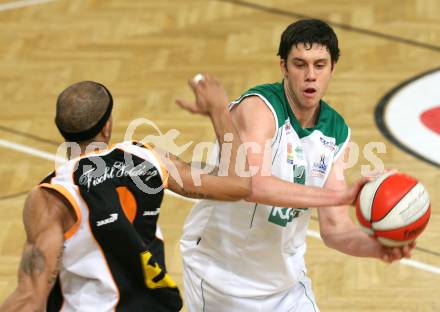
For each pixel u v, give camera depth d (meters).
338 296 14.59
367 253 10.45
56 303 8.84
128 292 8.78
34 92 22.97
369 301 14.45
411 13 27.12
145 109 21.64
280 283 10.90
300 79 9.96
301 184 10.41
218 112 8.80
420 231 9.27
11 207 17.56
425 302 14.41
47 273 8.29
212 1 28.92
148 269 8.80
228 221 10.51
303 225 10.80
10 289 14.83
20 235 16.53
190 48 25.23
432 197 17.56
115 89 22.81
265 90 10.22
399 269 15.32
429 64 23.86
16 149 20.05
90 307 8.73
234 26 26.73
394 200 9.10
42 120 21.47
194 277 11.04
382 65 23.83
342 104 21.72
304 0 28.59
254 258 10.65
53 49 25.61
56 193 8.52
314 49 9.88
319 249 15.95
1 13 28.58
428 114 21.19
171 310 9.05
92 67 24.30
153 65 24.22
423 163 18.98
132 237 8.67
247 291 10.83
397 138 20.11
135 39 26.08
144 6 28.81
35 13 28.48
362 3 28.08
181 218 16.95
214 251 10.78
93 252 8.66
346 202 9.48
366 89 22.48
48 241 8.32
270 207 10.24
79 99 8.77
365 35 25.72
